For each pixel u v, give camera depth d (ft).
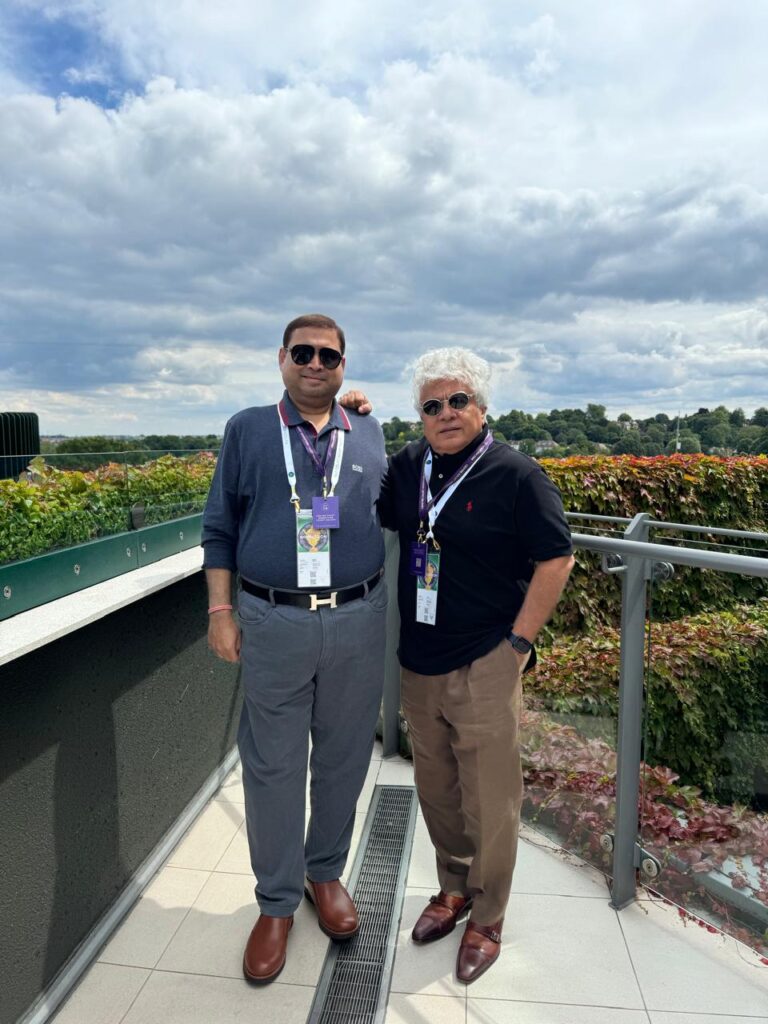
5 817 4.60
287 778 5.77
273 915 5.80
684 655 5.79
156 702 7.11
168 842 7.38
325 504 5.48
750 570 4.90
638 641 6.03
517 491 5.14
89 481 6.42
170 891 6.74
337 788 6.11
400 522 5.79
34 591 5.30
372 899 6.57
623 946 5.87
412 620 5.73
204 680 8.54
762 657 5.23
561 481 18.63
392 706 9.47
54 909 5.26
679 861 6.15
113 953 5.87
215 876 7.00
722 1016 5.11
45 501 5.63
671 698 5.95
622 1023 5.06
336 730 5.96
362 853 7.30
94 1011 5.24
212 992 5.44
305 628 5.46
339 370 5.64
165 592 7.30
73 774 5.48
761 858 5.51
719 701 5.59
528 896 6.55
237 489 5.79
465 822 5.77
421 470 5.72
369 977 5.57
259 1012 5.23
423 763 5.96
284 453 5.58
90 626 5.69
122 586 6.18
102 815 5.99
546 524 5.04
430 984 5.49
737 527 21.04
